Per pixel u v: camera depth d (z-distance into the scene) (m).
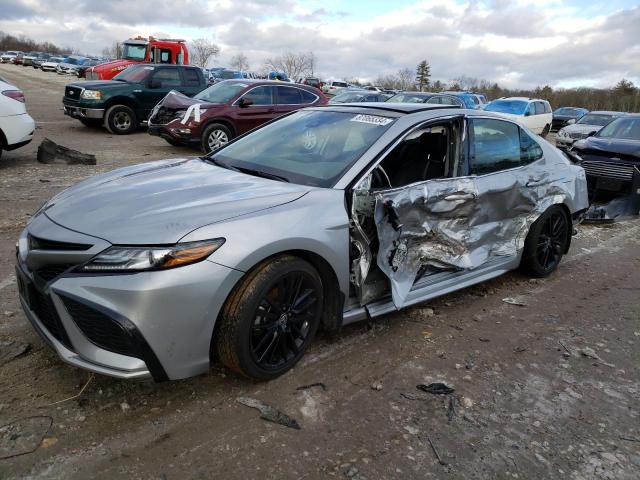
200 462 2.34
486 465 2.44
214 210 2.71
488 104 20.09
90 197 2.96
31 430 2.46
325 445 2.50
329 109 4.16
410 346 3.50
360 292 3.29
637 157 7.48
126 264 2.40
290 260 2.82
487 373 3.23
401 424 2.69
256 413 2.70
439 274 3.87
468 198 3.78
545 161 4.75
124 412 2.63
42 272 2.63
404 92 18.61
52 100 21.98
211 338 2.62
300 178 3.32
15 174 8.08
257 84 11.61
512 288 4.71
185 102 11.43
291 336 3.00
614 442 2.66
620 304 4.48
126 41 19.31
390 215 3.24
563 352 3.56
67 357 2.53
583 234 6.75
